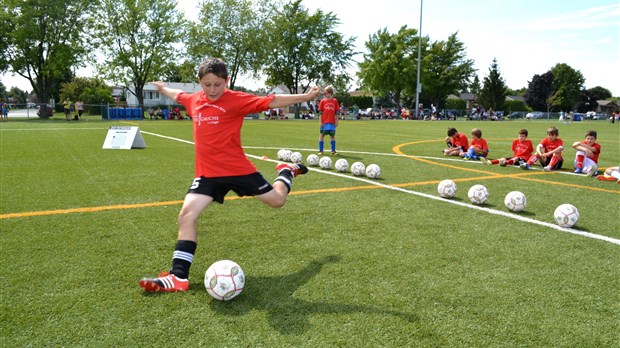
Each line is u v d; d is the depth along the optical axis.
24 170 7.72
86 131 17.66
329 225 4.46
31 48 32.53
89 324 2.43
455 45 62.75
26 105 32.72
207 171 3.14
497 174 8.19
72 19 33.44
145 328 2.40
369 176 7.39
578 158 8.59
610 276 3.23
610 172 7.91
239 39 41.91
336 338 2.32
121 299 2.75
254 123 29.52
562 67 88.06
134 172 7.62
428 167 8.89
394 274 3.20
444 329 2.44
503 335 2.38
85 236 3.99
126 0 36.00
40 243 3.77
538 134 23.56
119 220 4.54
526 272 3.28
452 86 63.66
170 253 3.59
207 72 2.98
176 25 38.34
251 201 5.40
